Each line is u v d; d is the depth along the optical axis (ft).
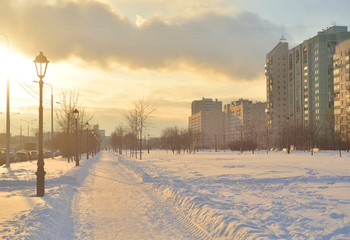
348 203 35.47
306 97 416.46
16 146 375.66
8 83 103.14
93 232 26.84
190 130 325.21
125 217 32.40
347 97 325.83
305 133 319.68
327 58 390.21
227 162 117.91
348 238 21.80
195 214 31.40
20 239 21.72
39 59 43.55
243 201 37.09
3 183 58.59
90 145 222.48
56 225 28.43
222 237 23.73
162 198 43.78
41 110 43.62
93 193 49.06
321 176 61.77
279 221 27.07
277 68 477.77
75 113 101.86
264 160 128.67
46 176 67.31
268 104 486.38
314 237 22.09
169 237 25.25
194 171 79.25
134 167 93.09
